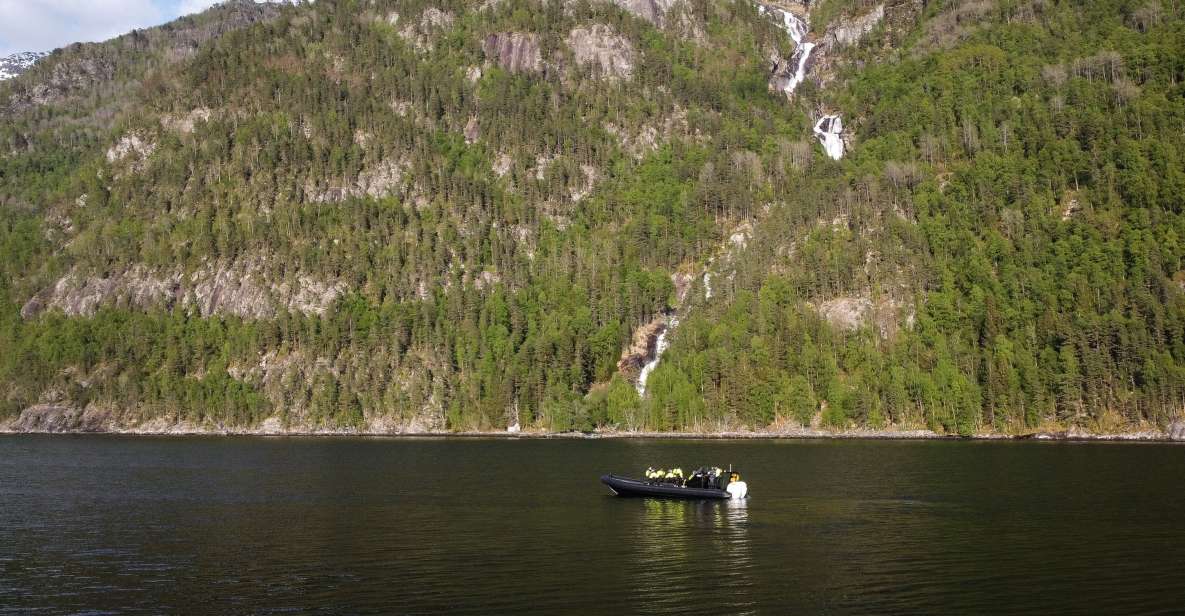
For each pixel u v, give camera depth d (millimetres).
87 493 116750
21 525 89625
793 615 53656
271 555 72750
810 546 74188
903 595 58188
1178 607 54969
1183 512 91625
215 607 57125
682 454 179625
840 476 130500
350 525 87375
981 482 120875
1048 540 76375
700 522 87000
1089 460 156625
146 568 68562
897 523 85812
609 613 54156
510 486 121312
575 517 91188
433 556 71250
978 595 58062
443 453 188250
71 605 58281
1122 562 67375
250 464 162250
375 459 172000
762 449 193625
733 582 61656
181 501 107375
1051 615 53719
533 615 53938
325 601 57875
